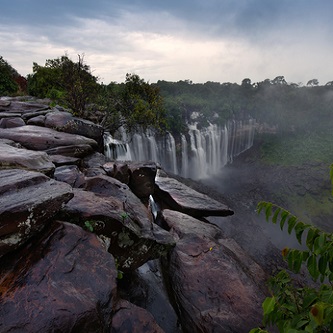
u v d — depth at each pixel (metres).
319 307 1.56
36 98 28.05
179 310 5.86
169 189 12.55
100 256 4.09
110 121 24.20
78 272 3.66
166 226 9.22
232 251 8.10
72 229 4.25
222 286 6.13
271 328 5.18
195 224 9.31
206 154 77.19
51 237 3.97
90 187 7.02
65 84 20.95
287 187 68.75
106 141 23.58
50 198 3.91
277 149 91.94
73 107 20.92
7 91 36.59
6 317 2.83
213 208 11.40
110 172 9.94
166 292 6.46
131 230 5.23
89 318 3.12
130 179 10.85
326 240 2.01
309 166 76.50
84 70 20.73
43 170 5.76
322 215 60.00
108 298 3.62
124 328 3.67
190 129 70.75
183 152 64.56
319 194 65.31
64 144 10.58
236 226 16.91
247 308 5.58
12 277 3.29
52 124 12.47
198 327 5.35
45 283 3.31
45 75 22.38
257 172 79.44
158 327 3.89
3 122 11.84
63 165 8.98
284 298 2.43
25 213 3.51
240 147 98.94
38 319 2.88
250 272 7.21
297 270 2.13
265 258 15.24
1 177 4.30
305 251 2.13
